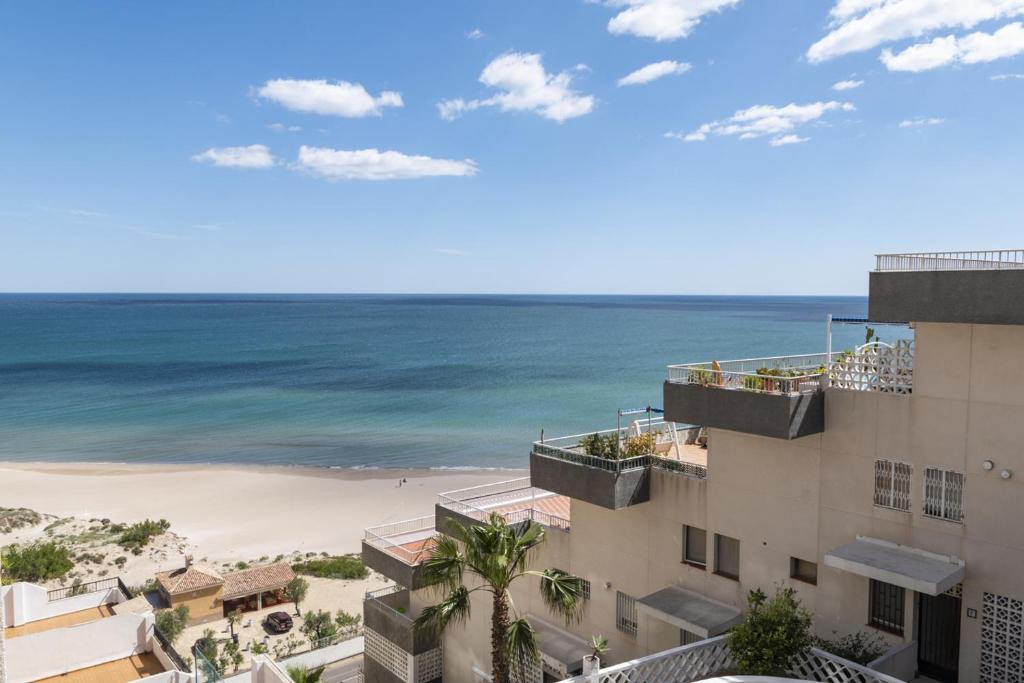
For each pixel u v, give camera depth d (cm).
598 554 2280
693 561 2055
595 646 1593
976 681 1522
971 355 1503
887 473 1647
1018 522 1446
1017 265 1420
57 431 10381
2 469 8250
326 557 5322
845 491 1712
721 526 1956
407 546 2869
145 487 7400
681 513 2048
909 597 1623
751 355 18062
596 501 2047
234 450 9125
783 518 1828
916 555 1592
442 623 1838
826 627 1758
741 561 1919
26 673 2286
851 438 1697
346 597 4631
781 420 1683
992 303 1370
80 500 6938
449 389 13738
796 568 1841
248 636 4031
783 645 1538
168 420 11138
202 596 4288
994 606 1490
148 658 2470
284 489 7262
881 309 1551
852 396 1694
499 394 13050
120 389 14112
